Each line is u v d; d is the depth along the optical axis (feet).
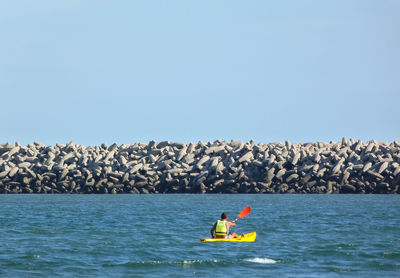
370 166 613.93
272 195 574.15
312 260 181.88
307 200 490.49
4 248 205.26
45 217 331.77
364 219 319.68
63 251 199.21
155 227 276.62
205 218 325.83
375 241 225.97
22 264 174.81
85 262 178.60
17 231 259.39
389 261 180.75
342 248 206.28
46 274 160.86
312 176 609.83
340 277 156.76
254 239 225.15
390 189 597.52
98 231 259.19
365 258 185.88
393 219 319.88
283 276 157.69
